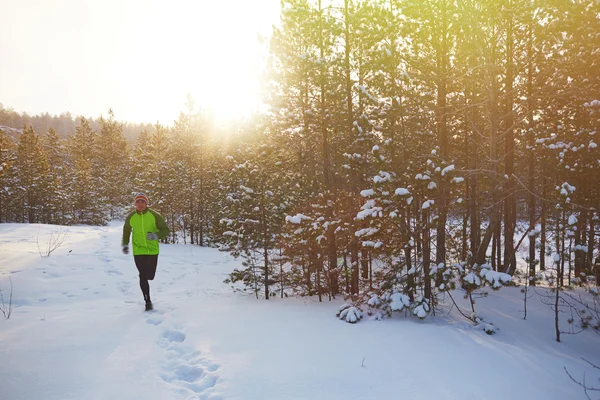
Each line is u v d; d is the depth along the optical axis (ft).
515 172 43.47
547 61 35.06
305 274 26.48
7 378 10.11
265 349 13.93
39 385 9.95
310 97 29.78
